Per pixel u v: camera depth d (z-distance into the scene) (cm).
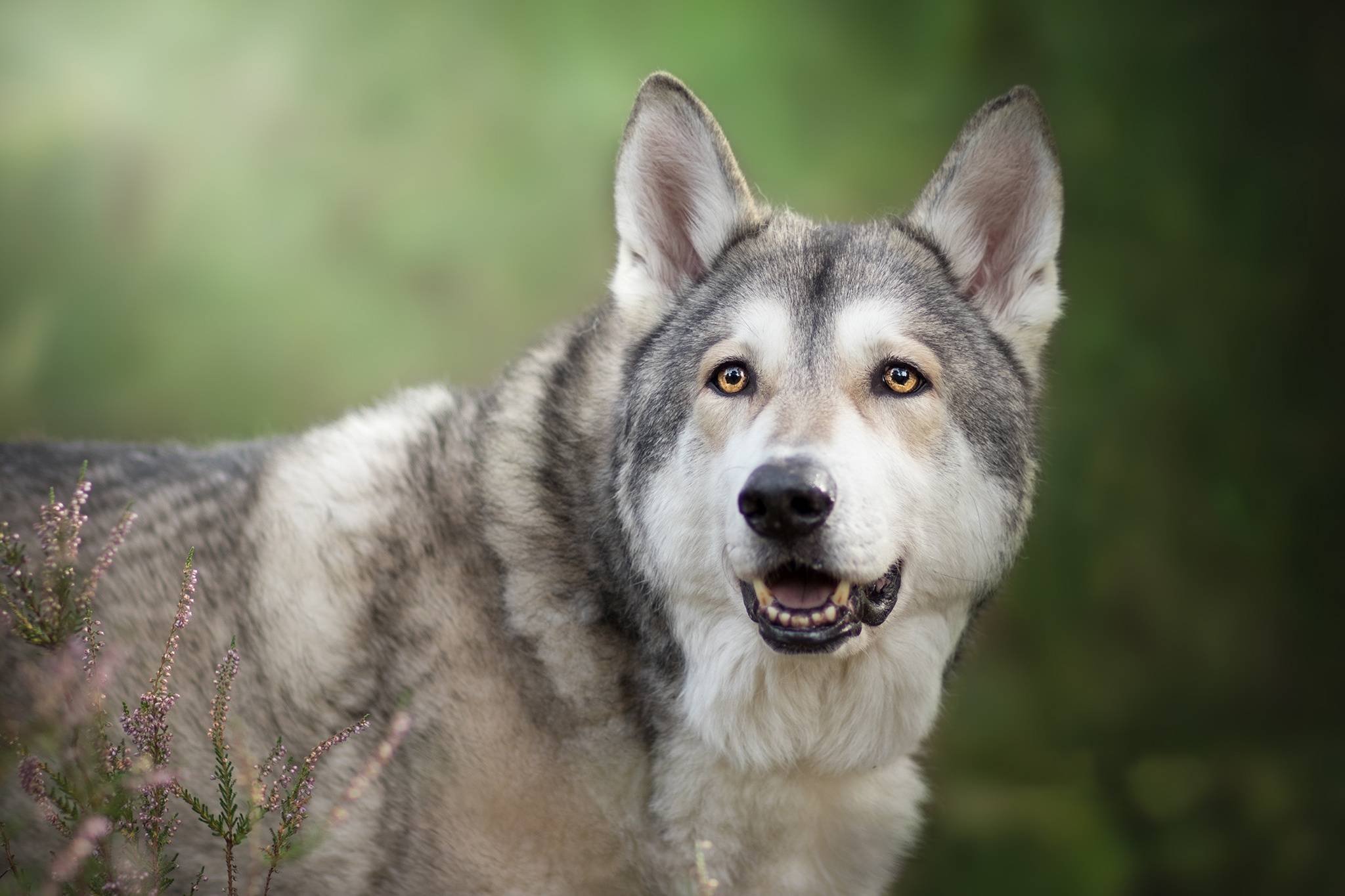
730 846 559
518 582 555
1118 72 1277
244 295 1456
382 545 573
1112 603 1223
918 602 545
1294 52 1239
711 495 527
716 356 543
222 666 488
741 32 1403
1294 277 1222
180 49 1535
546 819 542
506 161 1452
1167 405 1227
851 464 499
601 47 1444
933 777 1176
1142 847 1127
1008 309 604
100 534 611
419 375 1417
